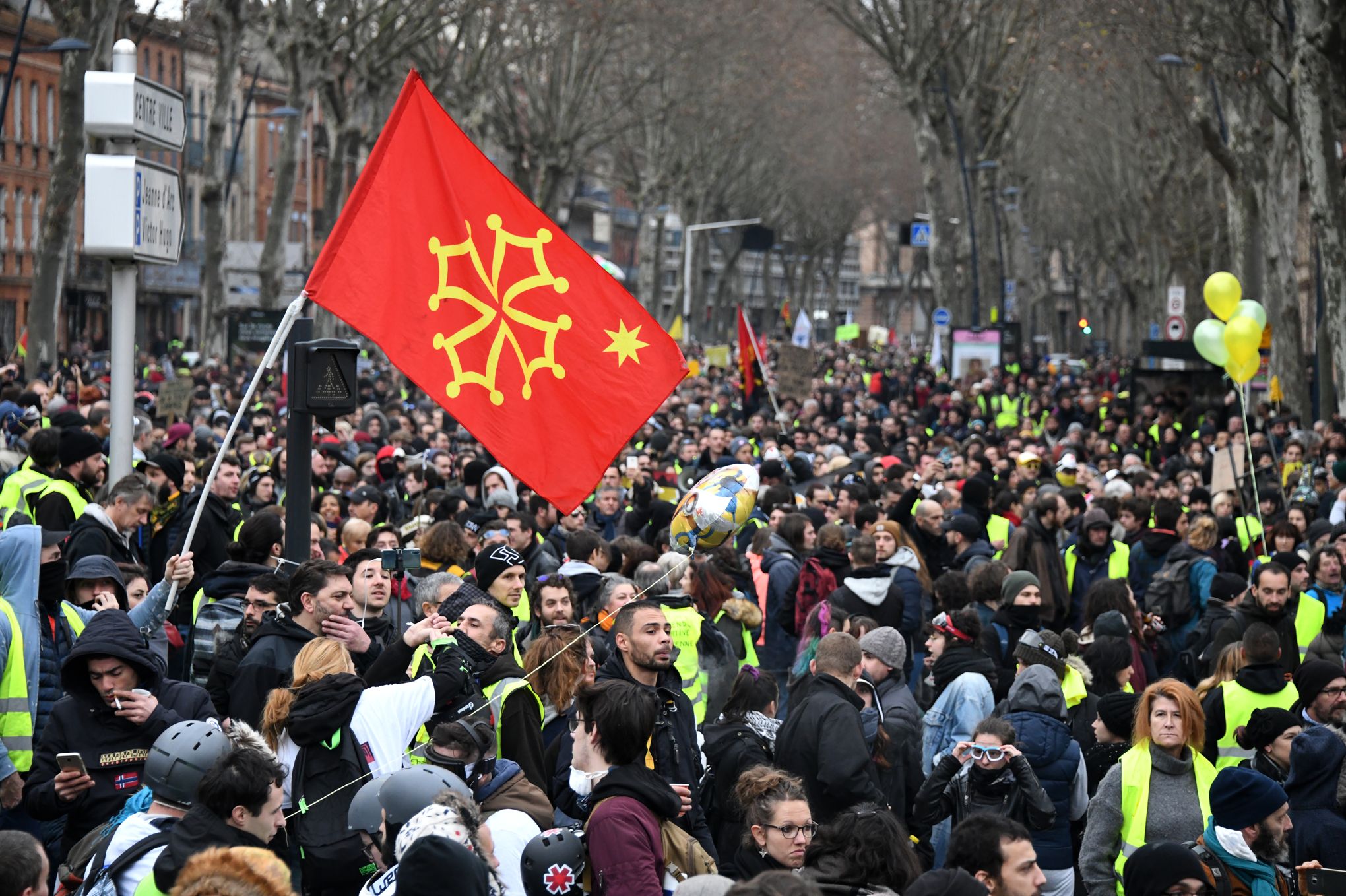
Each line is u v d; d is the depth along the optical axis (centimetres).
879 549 1432
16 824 847
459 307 910
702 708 1111
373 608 1039
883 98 10662
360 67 4719
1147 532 1642
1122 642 1098
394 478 2059
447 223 915
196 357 5919
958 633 1078
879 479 2191
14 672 843
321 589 894
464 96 5028
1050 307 12388
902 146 11925
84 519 1131
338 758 767
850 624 1104
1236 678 980
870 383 5241
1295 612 1262
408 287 903
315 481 1816
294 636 898
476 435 902
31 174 7575
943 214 5897
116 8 3544
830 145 11106
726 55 6975
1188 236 6712
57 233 3662
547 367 919
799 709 912
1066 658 1080
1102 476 2633
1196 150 5981
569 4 5297
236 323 4372
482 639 841
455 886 516
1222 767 971
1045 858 904
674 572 1027
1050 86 8006
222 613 1039
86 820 764
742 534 1659
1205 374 4097
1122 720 959
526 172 6281
